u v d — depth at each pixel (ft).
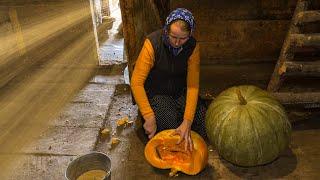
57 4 14.30
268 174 8.42
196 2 13.57
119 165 9.00
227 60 14.51
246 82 13.07
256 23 13.82
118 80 13.70
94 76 14.19
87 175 7.86
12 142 10.23
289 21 13.73
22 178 8.70
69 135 10.43
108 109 11.74
